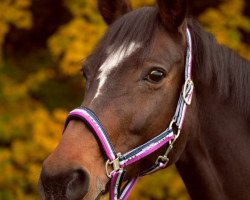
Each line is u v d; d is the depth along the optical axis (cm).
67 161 268
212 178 318
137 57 289
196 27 318
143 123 288
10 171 644
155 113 290
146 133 291
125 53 290
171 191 614
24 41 779
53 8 750
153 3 605
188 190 329
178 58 299
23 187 651
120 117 285
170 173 621
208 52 312
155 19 302
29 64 730
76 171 268
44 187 267
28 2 652
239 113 318
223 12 624
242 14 688
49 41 648
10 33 767
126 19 300
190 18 321
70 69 607
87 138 280
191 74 309
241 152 317
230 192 319
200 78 312
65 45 618
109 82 288
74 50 599
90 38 609
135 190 611
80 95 719
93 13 623
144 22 298
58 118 636
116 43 294
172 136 298
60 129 634
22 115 668
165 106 294
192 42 312
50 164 268
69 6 634
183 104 300
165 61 293
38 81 690
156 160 301
